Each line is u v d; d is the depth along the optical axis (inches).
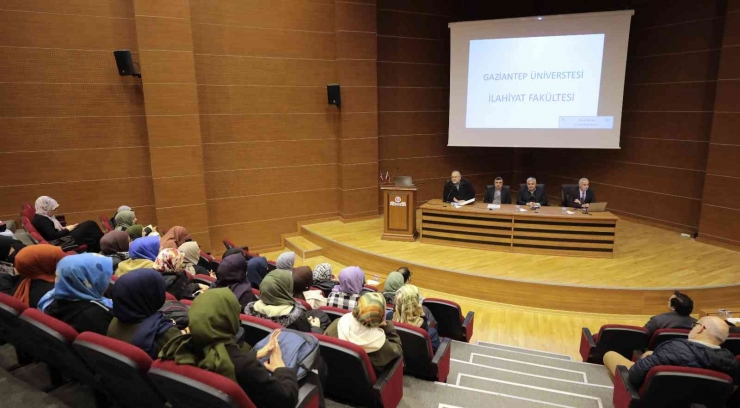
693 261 267.4
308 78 341.7
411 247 302.8
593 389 141.9
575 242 275.9
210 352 69.1
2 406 98.1
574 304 239.9
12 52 256.4
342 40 338.3
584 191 293.7
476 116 357.4
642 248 291.4
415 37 374.0
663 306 232.7
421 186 399.5
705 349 105.8
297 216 356.8
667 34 319.0
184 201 304.7
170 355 70.9
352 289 140.5
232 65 315.6
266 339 88.7
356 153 358.0
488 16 392.2
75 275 87.7
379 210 384.5
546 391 137.3
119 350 74.1
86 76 275.4
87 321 86.7
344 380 104.9
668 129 325.4
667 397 105.8
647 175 342.0
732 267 256.8
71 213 282.2
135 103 290.5
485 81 350.3
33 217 211.6
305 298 142.9
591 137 331.9
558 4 375.2
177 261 132.4
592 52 322.0
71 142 277.3
